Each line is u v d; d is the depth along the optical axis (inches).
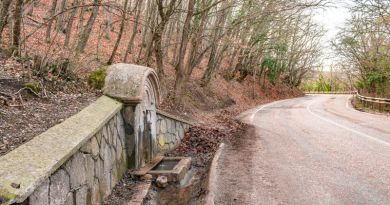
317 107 1075.9
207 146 412.8
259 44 1225.4
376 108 974.4
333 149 360.5
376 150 351.9
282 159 317.4
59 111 229.0
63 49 379.6
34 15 685.9
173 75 830.5
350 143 393.7
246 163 301.7
